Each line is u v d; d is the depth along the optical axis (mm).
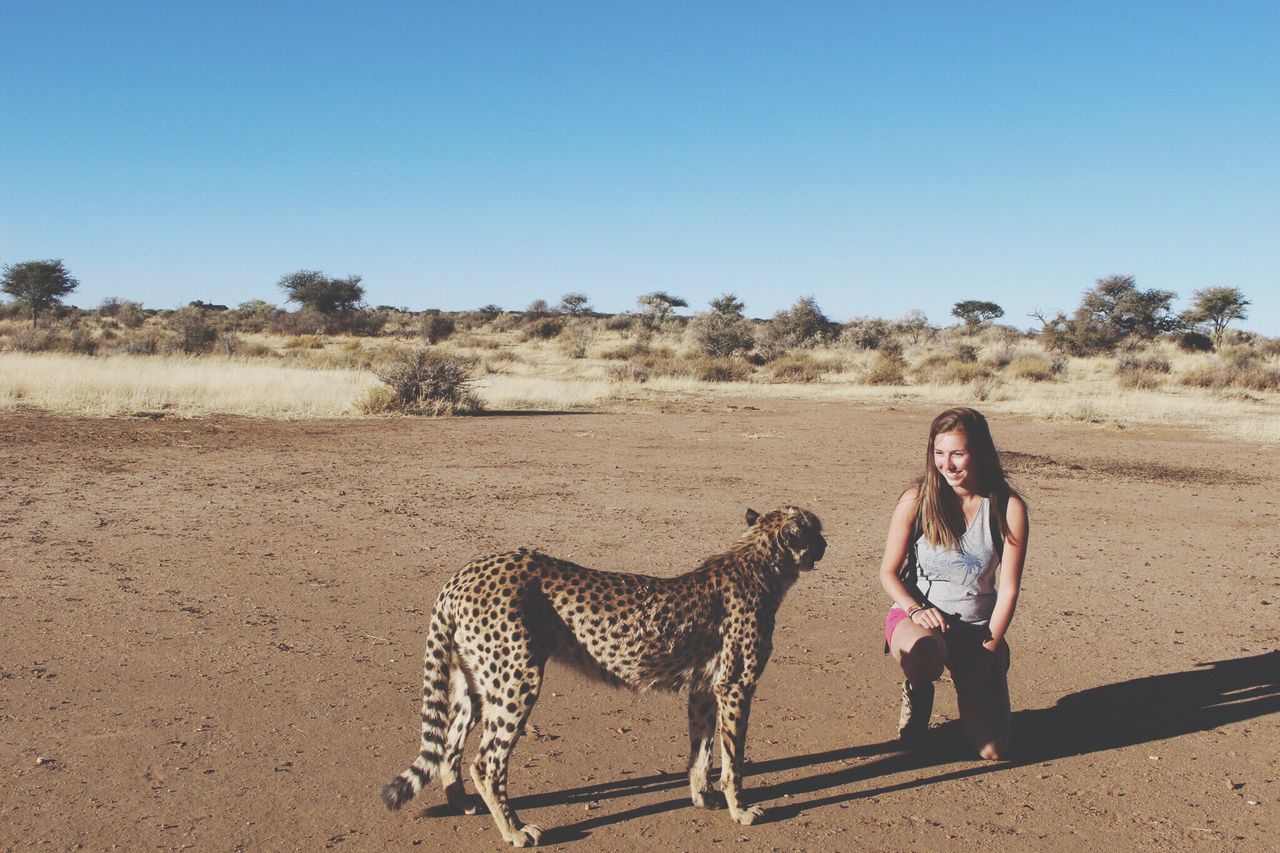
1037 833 4219
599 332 79500
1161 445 20062
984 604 5000
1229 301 66875
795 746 5137
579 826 4203
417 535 9914
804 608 7688
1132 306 67312
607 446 18172
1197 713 5672
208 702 5422
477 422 22266
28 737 4879
